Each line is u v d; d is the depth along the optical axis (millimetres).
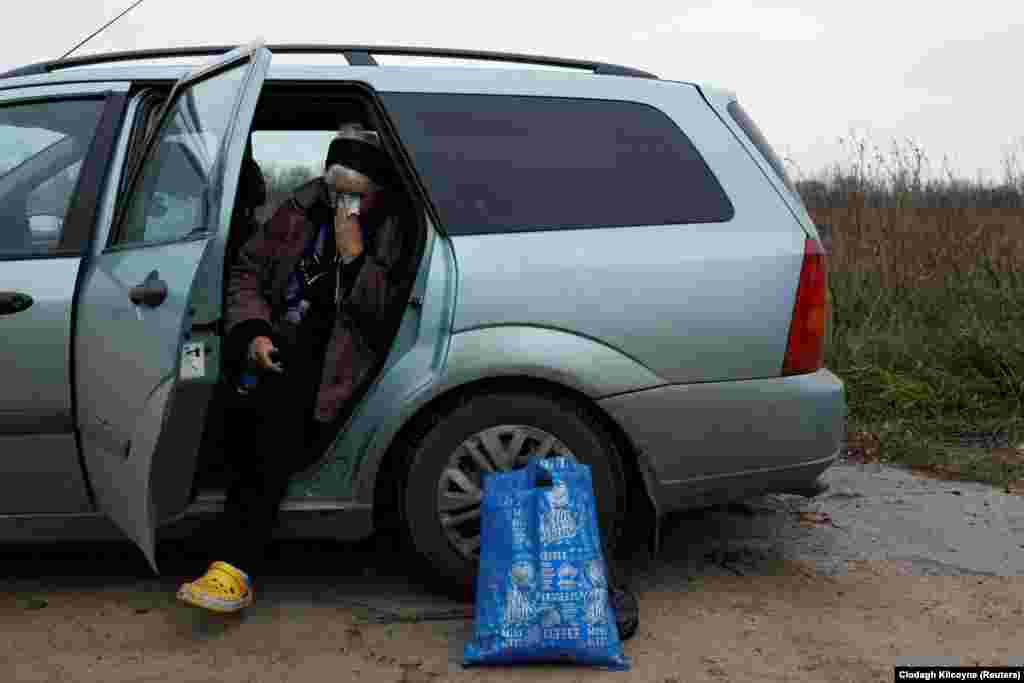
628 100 3559
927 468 5246
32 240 3355
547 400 3320
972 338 6484
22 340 3207
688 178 3475
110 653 3066
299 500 3285
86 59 3771
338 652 3078
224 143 2887
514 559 2949
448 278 3283
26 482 3271
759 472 3402
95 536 3355
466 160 3406
